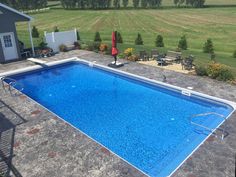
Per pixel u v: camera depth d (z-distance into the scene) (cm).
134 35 4106
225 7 8344
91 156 1019
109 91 1828
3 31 2388
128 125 1368
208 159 984
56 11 8194
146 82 1866
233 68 1897
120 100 1678
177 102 1620
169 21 5647
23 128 1241
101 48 2659
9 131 1217
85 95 1770
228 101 1447
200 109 1508
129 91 1819
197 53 2358
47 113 1395
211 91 1598
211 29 4575
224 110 1441
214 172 916
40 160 999
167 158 1078
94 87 1909
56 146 1088
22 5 8219
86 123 1399
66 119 1449
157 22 5528
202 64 2006
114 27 4991
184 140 1202
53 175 916
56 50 2802
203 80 1795
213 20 5656
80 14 7206
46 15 7219
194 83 1741
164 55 2281
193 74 1925
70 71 2281
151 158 1084
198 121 1354
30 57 2577
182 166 953
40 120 1318
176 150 1131
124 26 5091
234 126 1215
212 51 2509
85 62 2366
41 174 922
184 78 1845
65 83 2006
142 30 4612
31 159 1006
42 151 1055
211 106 1521
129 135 1271
